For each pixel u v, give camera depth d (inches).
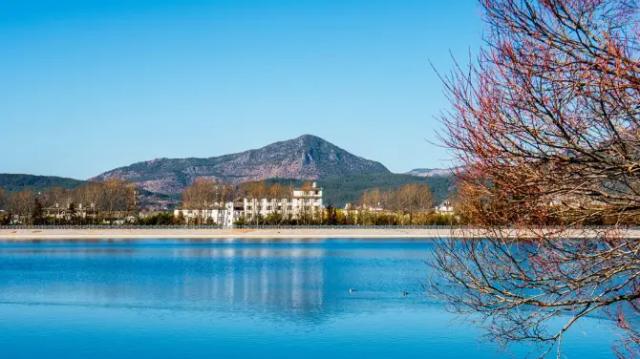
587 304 485.1
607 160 418.6
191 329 1838.1
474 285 515.8
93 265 3956.7
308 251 5201.8
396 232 7057.1
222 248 5644.7
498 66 428.5
